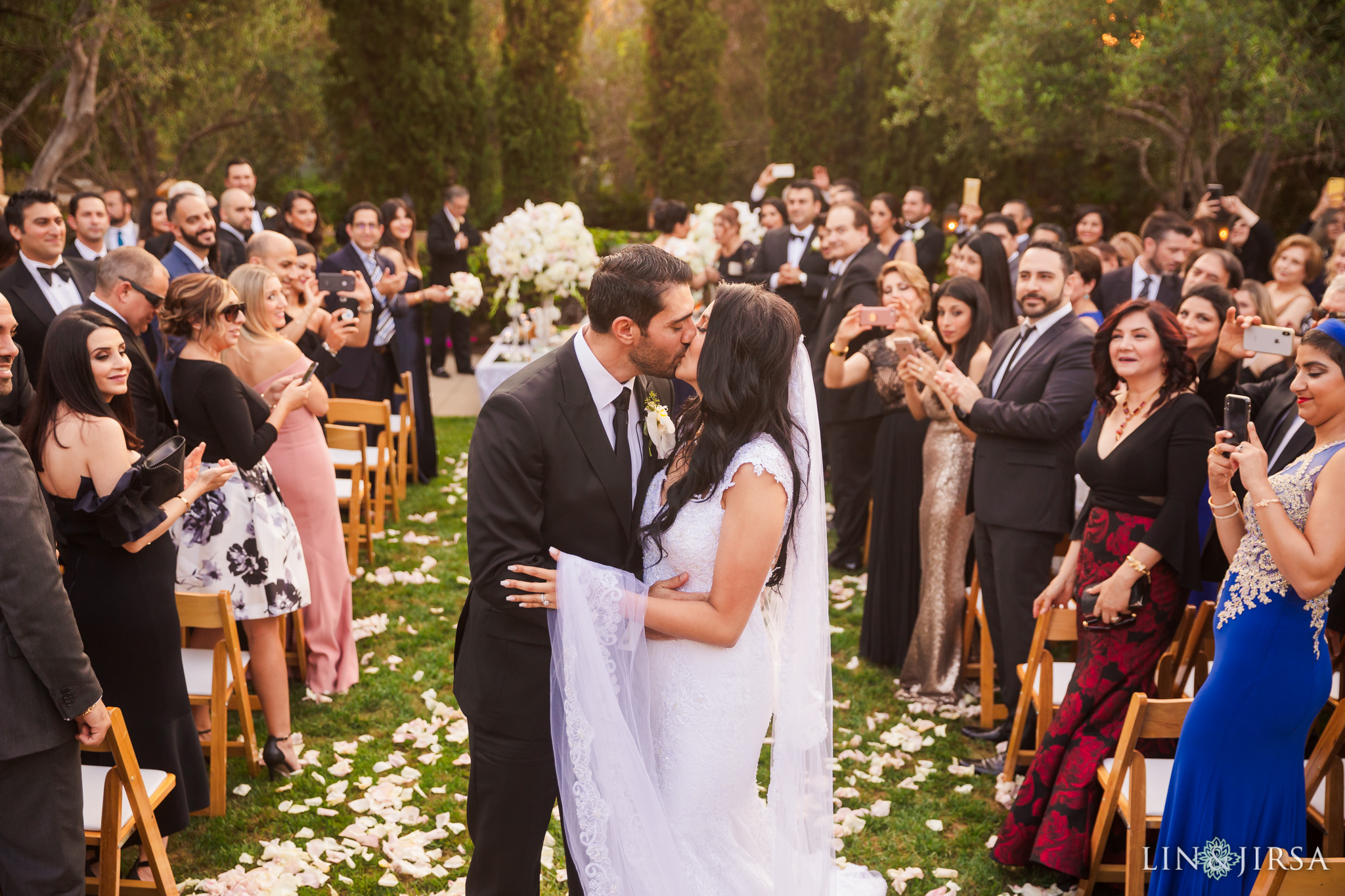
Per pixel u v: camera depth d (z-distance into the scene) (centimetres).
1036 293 367
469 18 1327
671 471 232
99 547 270
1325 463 229
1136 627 291
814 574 235
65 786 226
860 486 549
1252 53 821
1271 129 828
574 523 228
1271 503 229
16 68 1239
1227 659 241
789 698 238
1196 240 627
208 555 333
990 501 371
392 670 425
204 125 1528
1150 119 1026
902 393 430
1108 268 723
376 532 580
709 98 1684
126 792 244
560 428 223
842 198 724
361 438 527
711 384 218
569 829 224
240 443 329
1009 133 1142
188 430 331
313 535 399
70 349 260
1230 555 253
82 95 1112
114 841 244
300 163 1705
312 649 403
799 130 1694
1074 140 1284
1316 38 828
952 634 415
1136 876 260
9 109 1266
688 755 228
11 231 431
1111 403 311
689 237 837
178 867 295
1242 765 242
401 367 691
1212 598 365
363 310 543
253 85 1517
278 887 283
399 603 495
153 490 266
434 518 614
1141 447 293
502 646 230
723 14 2067
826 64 1698
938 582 412
